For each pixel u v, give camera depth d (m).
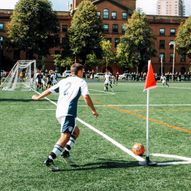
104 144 8.72
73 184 5.58
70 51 78.12
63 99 6.39
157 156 7.52
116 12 94.88
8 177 5.94
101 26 78.69
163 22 96.75
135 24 78.75
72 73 6.56
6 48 75.62
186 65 96.75
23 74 48.69
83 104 19.70
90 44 77.38
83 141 9.07
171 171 6.38
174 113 15.91
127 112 16.12
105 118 13.84
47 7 72.88
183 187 5.49
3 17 89.50
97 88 40.06
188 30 81.88
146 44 79.44
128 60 79.50
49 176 6.01
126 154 7.65
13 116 14.13
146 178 5.94
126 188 5.41
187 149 8.27
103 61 81.12
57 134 10.02
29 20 71.75
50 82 38.41
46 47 74.88
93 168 6.54
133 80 76.81
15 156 7.41
